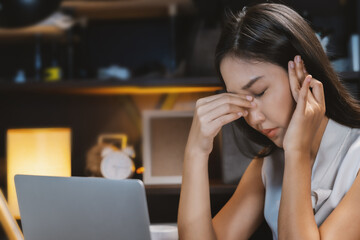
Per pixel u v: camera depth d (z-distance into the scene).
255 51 1.08
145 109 2.00
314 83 1.11
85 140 2.01
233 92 1.13
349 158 1.18
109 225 0.91
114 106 2.01
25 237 1.05
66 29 2.05
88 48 2.16
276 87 1.09
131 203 0.88
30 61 2.19
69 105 2.03
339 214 1.08
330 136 1.21
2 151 2.03
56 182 0.96
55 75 1.97
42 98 2.03
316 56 1.13
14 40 2.16
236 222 1.38
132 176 1.85
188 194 1.21
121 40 2.15
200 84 1.74
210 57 1.84
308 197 1.07
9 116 2.04
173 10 1.98
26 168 1.91
